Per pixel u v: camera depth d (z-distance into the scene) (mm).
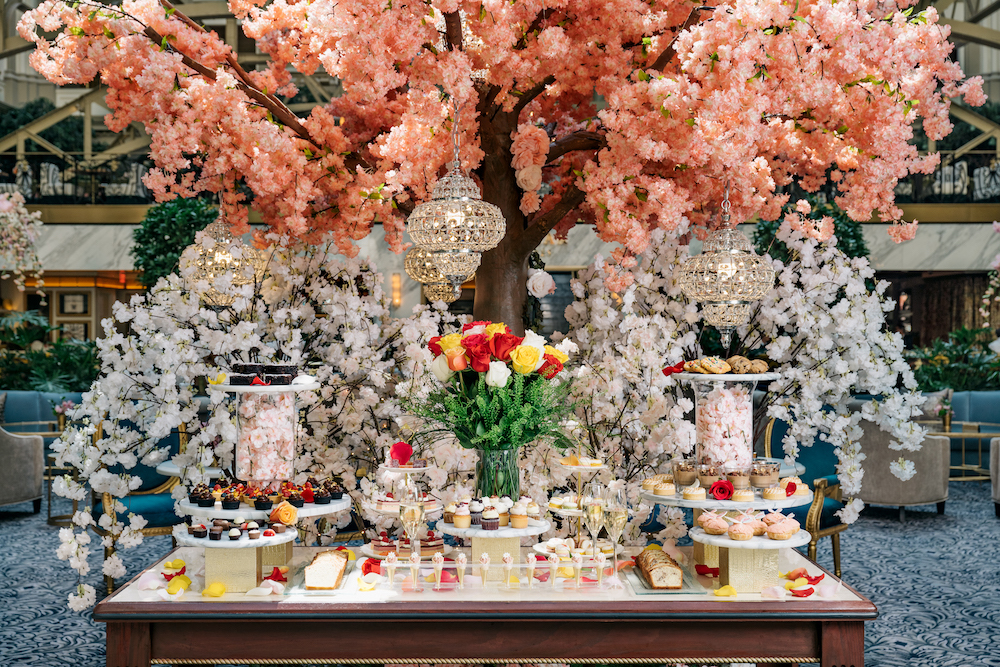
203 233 3002
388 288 10562
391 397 3186
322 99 11438
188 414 2824
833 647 2025
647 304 3203
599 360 3107
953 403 9297
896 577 4992
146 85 2551
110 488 2758
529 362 2234
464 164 2922
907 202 12531
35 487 6840
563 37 2561
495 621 2039
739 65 2271
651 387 2900
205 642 2031
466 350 2275
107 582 4449
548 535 2914
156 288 2902
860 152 2797
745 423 2293
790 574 2262
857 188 2846
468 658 2037
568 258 11219
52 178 13102
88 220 12594
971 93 2676
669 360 2994
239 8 3084
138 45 2562
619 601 2055
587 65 2855
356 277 3258
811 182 3225
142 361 2799
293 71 11367
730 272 2510
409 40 2492
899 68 2477
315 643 2035
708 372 2266
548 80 3029
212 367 2926
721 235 2600
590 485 2227
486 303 3180
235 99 2713
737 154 2461
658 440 2906
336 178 3012
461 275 2676
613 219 2654
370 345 3156
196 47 2756
